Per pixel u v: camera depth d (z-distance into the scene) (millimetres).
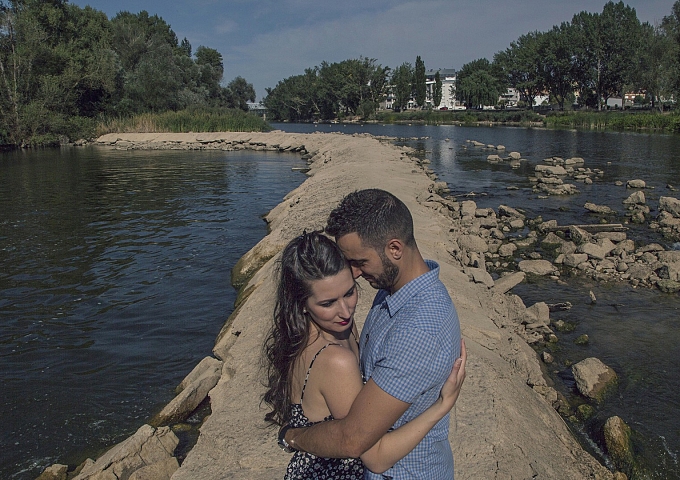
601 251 11422
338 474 2221
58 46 47406
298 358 2189
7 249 13023
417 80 104312
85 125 47719
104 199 19625
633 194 16797
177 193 20859
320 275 2078
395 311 2141
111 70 49844
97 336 8281
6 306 9508
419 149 36625
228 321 8227
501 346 6363
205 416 5797
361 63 98438
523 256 11773
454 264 9516
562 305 8828
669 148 33344
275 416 2420
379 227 2084
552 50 76188
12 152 40219
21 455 5516
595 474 4422
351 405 2037
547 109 90188
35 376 7090
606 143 38031
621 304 8984
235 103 74500
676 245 12438
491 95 90312
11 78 44656
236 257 12281
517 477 3836
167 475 4668
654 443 5293
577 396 6188
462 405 4566
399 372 1945
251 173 26797
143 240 13781
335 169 20531
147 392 6652
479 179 22766
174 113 51812
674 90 56688
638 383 6418
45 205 18516
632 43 68250
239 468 4180
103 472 4703
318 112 105562
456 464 3891
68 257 12352
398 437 1989
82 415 6172
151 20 88562
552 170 23625
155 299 9750
